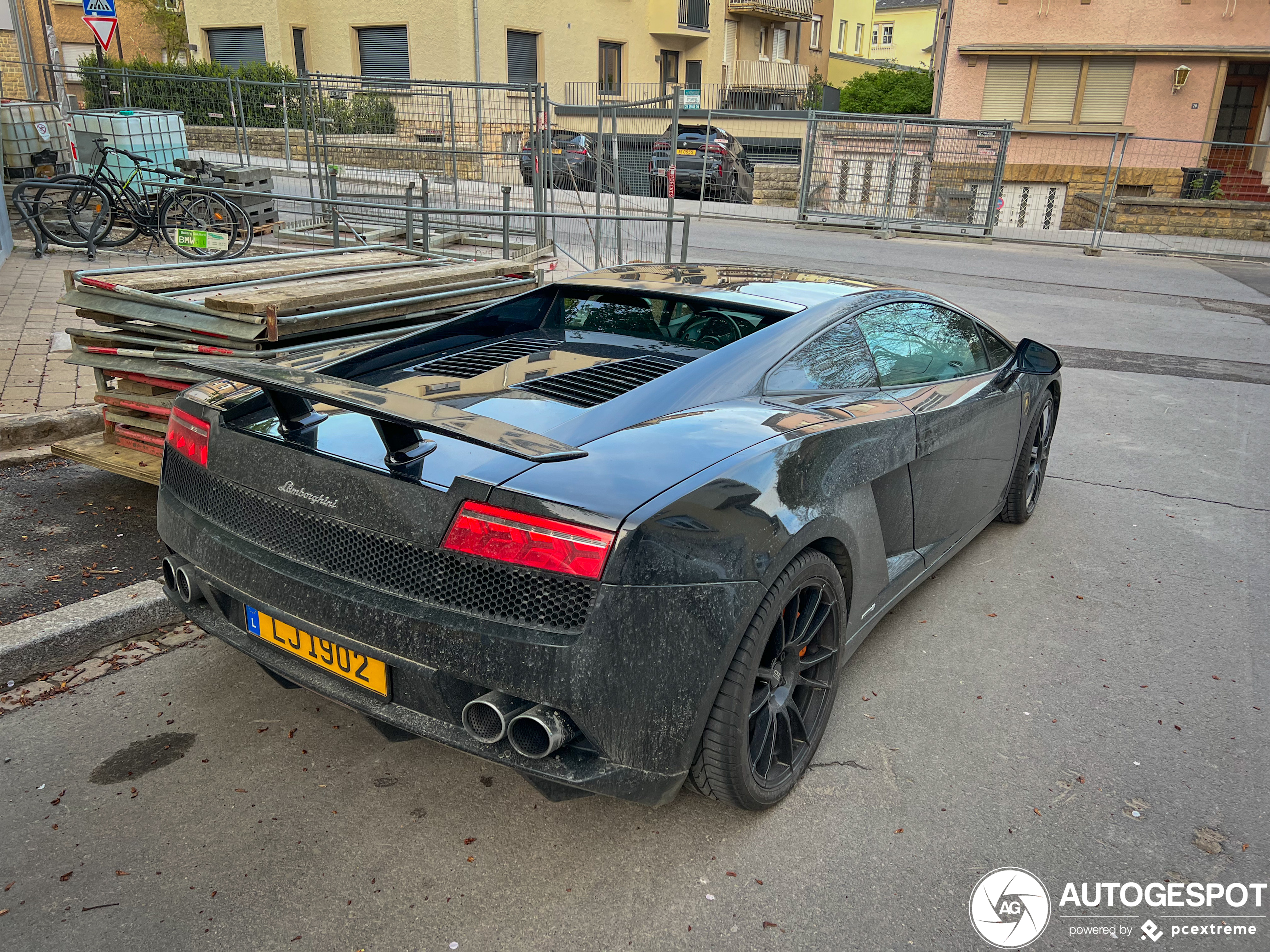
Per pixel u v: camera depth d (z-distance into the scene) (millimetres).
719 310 2959
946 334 3604
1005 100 22906
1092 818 2467
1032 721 2914
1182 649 3422
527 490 1920
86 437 4375
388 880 2145
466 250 11023
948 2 23719
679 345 2879
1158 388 7559
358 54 24797
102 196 9461
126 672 2967
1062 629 3545
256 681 2941
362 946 1956
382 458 2105
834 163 17969
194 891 2082
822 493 2363
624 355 2785
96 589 3324
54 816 2301
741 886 2172
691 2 30094
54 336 6359
